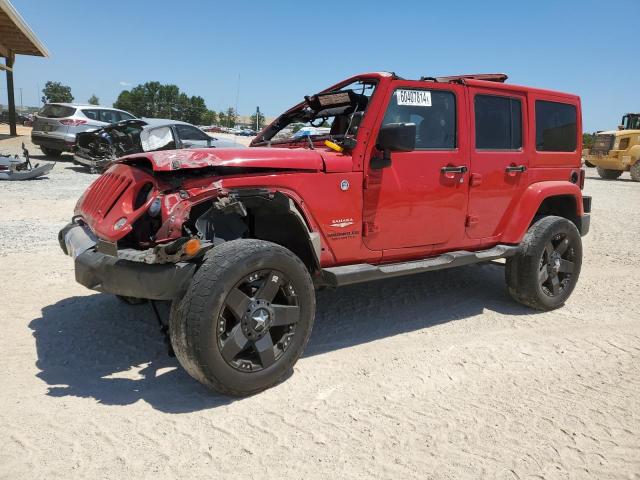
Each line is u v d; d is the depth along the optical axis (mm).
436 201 4176
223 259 2963
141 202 3271
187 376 3461
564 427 2949
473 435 2852
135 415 2963
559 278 5027
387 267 3889
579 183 5375
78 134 14023
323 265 3742
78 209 3920
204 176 3223
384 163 3797
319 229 3627
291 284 3264
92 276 3203
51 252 6324
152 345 3947
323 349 3986
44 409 2998
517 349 4051
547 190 4855
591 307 5113
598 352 4016
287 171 3457
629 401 3262
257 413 3020
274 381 3254
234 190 3201
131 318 4445
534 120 4855
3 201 9555
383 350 3984
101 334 4105
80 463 2520
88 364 3611
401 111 3947
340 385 3391
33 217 8344
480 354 3943
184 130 12258
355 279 3674
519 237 4719
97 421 2889
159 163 3057
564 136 5203
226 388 3035
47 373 3457
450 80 4379
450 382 3480
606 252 7625
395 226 3994
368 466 2561
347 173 3682
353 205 3740
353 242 3805
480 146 4469
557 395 3324
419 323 4594
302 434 2818
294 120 5070
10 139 21047
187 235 3145
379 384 3420
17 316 4398
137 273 2990
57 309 4590
